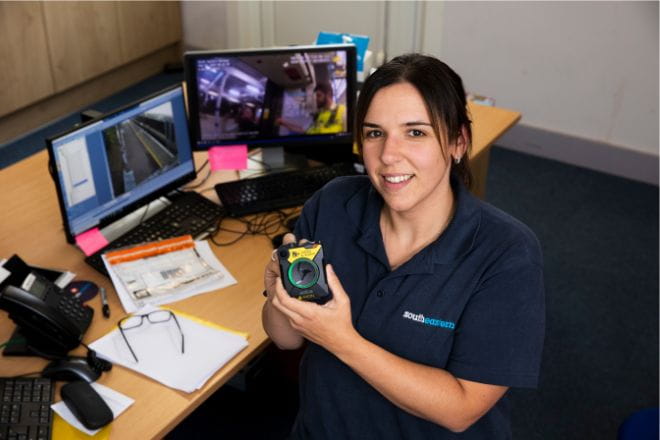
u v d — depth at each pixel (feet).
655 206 12.19
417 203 4.07
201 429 8.15
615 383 8.87
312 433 4.76
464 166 4.44
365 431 4.55
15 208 7.43
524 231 4.21
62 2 13.26
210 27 16.07
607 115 12.71
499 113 9.60
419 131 3.89
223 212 7.31
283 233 7.12
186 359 5.59
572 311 9.95
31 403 5.16
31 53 13.01
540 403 8.59
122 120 6.70
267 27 15.37
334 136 7.91
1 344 5.74
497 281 4.05
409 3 13.47
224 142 7.70
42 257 6.70
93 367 5.45
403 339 4.25
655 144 12.51
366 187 4.69
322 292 4.00
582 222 11.78
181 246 6.75
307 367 4.83
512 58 13.03
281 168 8.16
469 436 4.44
